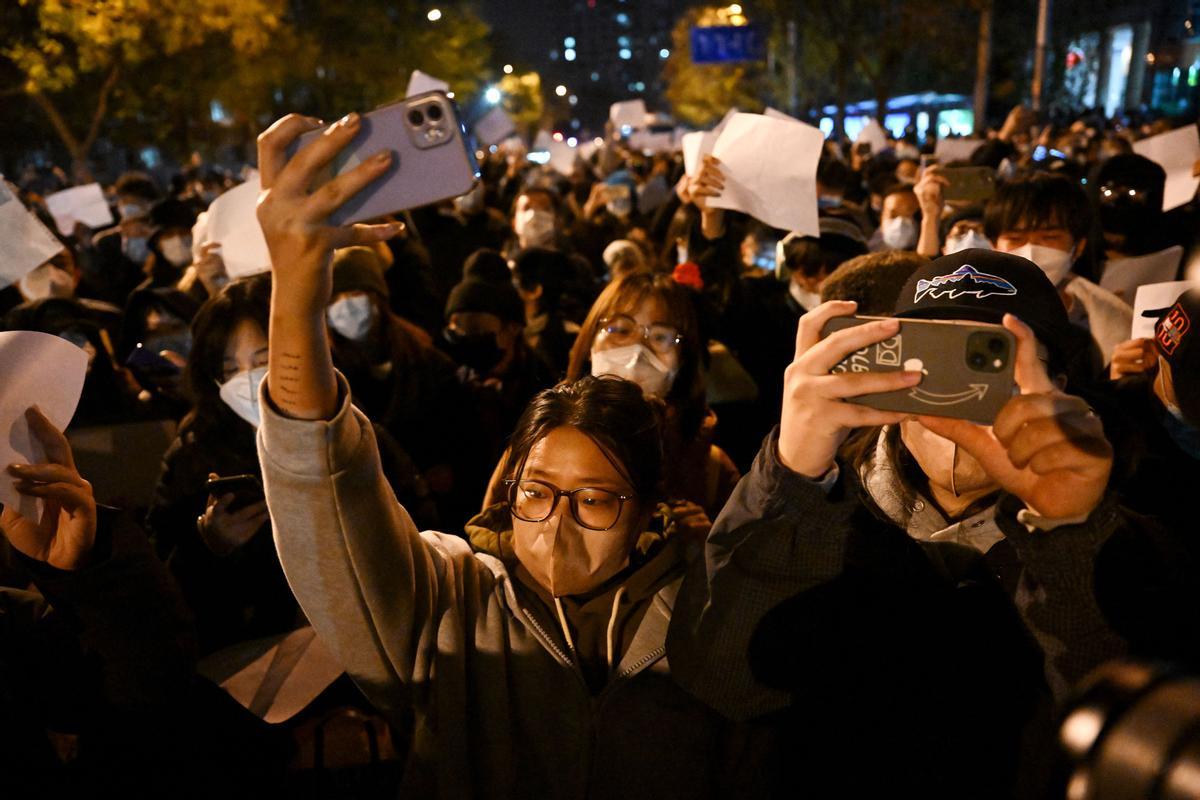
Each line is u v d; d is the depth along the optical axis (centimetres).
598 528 150
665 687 146
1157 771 49
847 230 405
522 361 379
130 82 2238
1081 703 55
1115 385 220
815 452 115
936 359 109
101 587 149
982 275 143
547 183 1407
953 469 141
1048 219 300
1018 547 116
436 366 342
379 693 152
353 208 114
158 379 339
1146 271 368
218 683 183
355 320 323
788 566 122
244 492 218
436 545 163
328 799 183
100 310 423
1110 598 130
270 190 110
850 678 137
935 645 137
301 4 2912
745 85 5316
